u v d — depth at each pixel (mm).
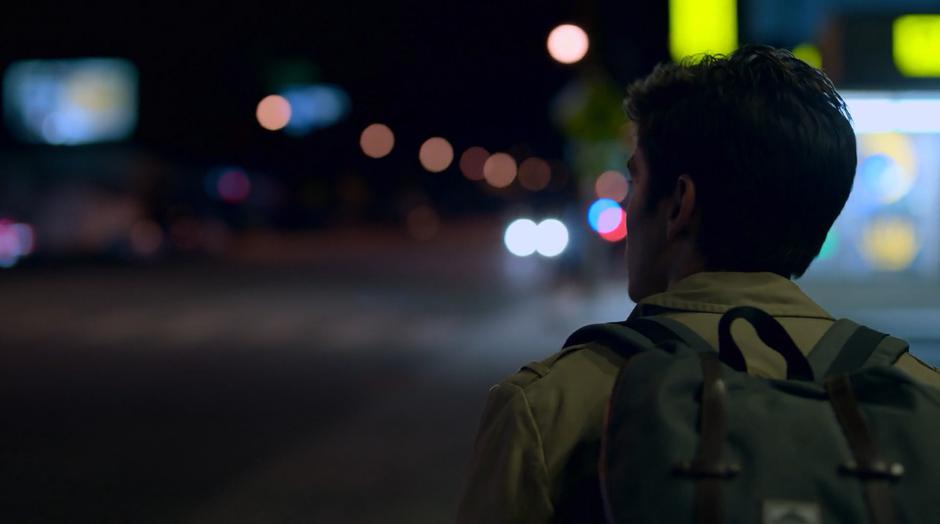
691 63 1499
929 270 12812
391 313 18531
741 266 1455
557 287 23031
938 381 1362
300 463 7348
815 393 1205
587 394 1345
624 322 1439
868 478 1109
